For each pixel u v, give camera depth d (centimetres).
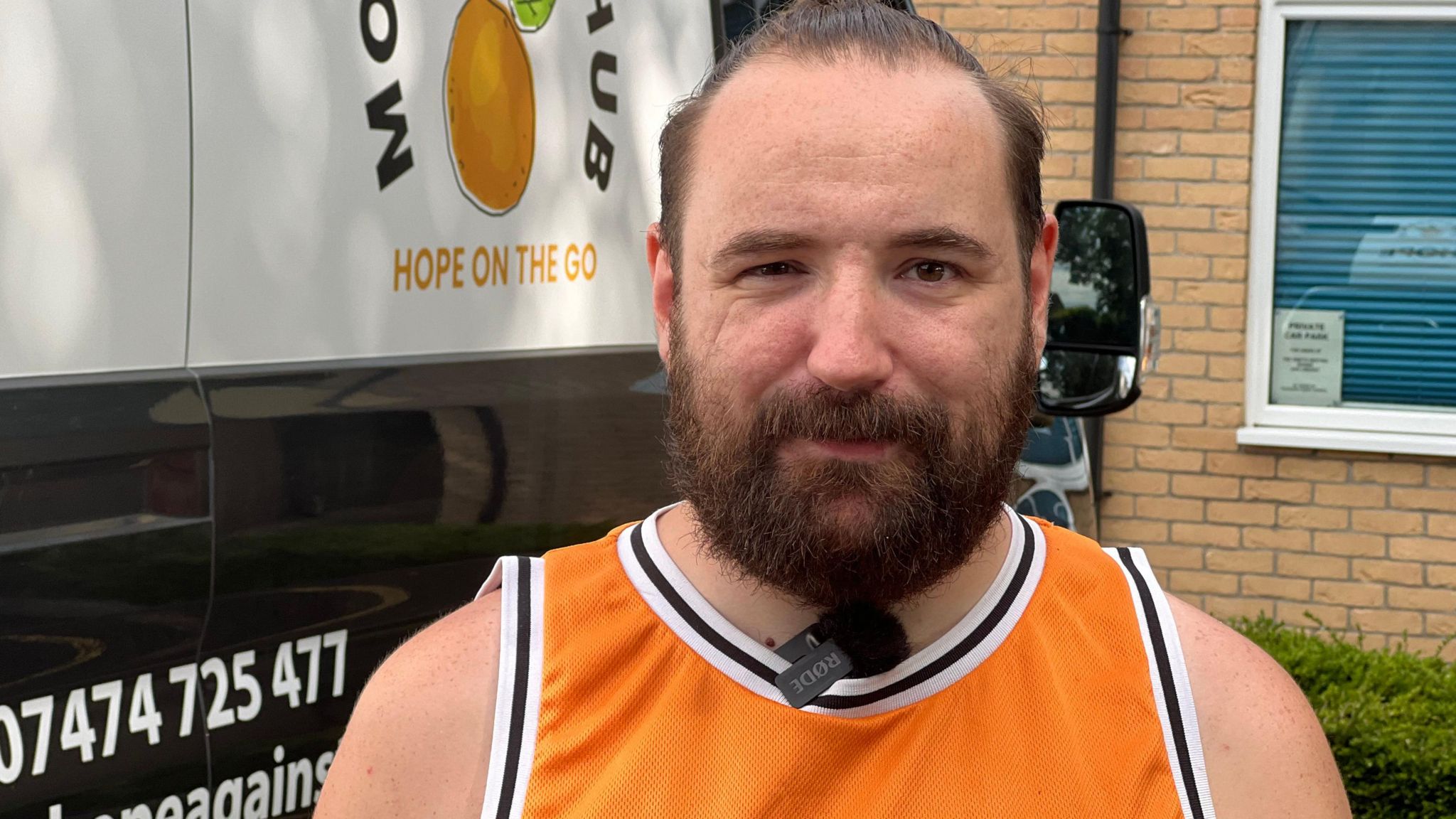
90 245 143
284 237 162
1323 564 545
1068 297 289
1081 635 121
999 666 117
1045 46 545
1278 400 565
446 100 185
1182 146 541
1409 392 555
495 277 193
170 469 149
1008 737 114
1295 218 555
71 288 141
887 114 109
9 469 135
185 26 153
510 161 196
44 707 139
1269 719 120
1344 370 558
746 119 111
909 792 112
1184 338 549
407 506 177
